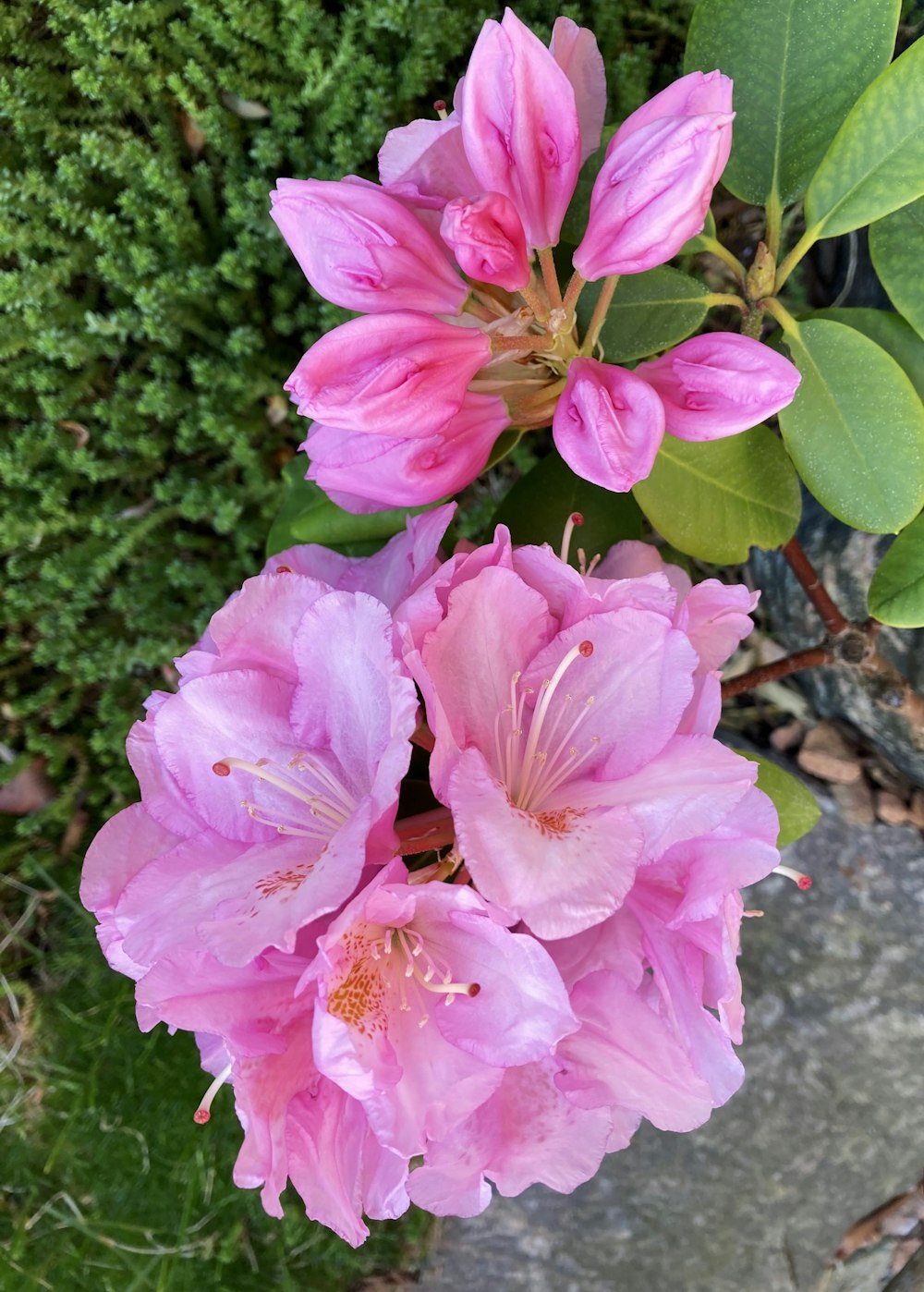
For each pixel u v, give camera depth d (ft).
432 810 0.88
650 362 0.87
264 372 1.59
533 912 0.68
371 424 0.77
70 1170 1.90
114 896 0.82
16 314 1.49
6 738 1.76
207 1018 0.70
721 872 0.74
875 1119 1.68
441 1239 1.89
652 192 0.75
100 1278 1.89
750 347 0.81
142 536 1.64
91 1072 1.86
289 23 1.39
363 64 1.35
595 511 1.10
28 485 1.58
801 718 1.63
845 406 0.95
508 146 0.78
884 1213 1.73
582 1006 0.78
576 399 0.81
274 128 1.45
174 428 1.66
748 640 1.62
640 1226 1.78
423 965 0.74
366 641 0.74
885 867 1.61
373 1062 0.68
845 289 1.47
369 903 0.69
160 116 1.45
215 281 1.49
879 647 1.37
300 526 1.12
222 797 0.82
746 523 1.04
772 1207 1.74
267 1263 1.90
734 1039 0.79
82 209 1.45
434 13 1.31
